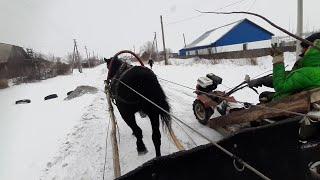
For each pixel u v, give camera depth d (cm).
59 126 940
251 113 533
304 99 423
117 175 376
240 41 5084
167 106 569
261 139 268
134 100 571
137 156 623
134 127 611
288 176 279
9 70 3894
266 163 270
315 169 323
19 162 677
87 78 3059
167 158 245
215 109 734
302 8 1353
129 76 576
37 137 855
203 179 256
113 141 521
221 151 257
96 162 619
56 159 664
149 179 246
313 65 426
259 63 2394
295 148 281
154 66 3488
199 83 743
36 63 4294
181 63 3772
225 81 1433
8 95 2253
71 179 566
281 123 271
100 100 1332
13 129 991
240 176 264
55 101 1580
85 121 942
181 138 678
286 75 457
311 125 361
